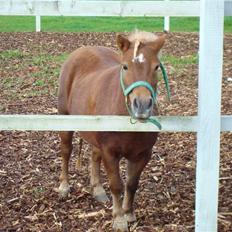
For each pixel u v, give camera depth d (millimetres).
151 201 5250
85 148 6848
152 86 4012
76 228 4758
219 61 3850
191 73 10289
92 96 4871
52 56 11852
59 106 5754
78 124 3936
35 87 9672
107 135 4477
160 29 15336
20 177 5910
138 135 4367
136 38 4156
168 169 6047
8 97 9086
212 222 4117
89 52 5547
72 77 5523
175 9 3908
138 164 4672
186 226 4699
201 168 4023
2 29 15430
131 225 4805
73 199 5395
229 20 16625
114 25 16078
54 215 5012
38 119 3920
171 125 3957
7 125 3920
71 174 6043
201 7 3840
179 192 5434
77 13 3912
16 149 6793
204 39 3826
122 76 4211
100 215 4988
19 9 3900
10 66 11047
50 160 6434
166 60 11203
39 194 5465
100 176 5730
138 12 3896
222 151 6484
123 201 4906
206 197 4070
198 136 3988
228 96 8680
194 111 8016
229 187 5508
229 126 4004
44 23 16656
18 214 5035
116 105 4422
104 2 3885
